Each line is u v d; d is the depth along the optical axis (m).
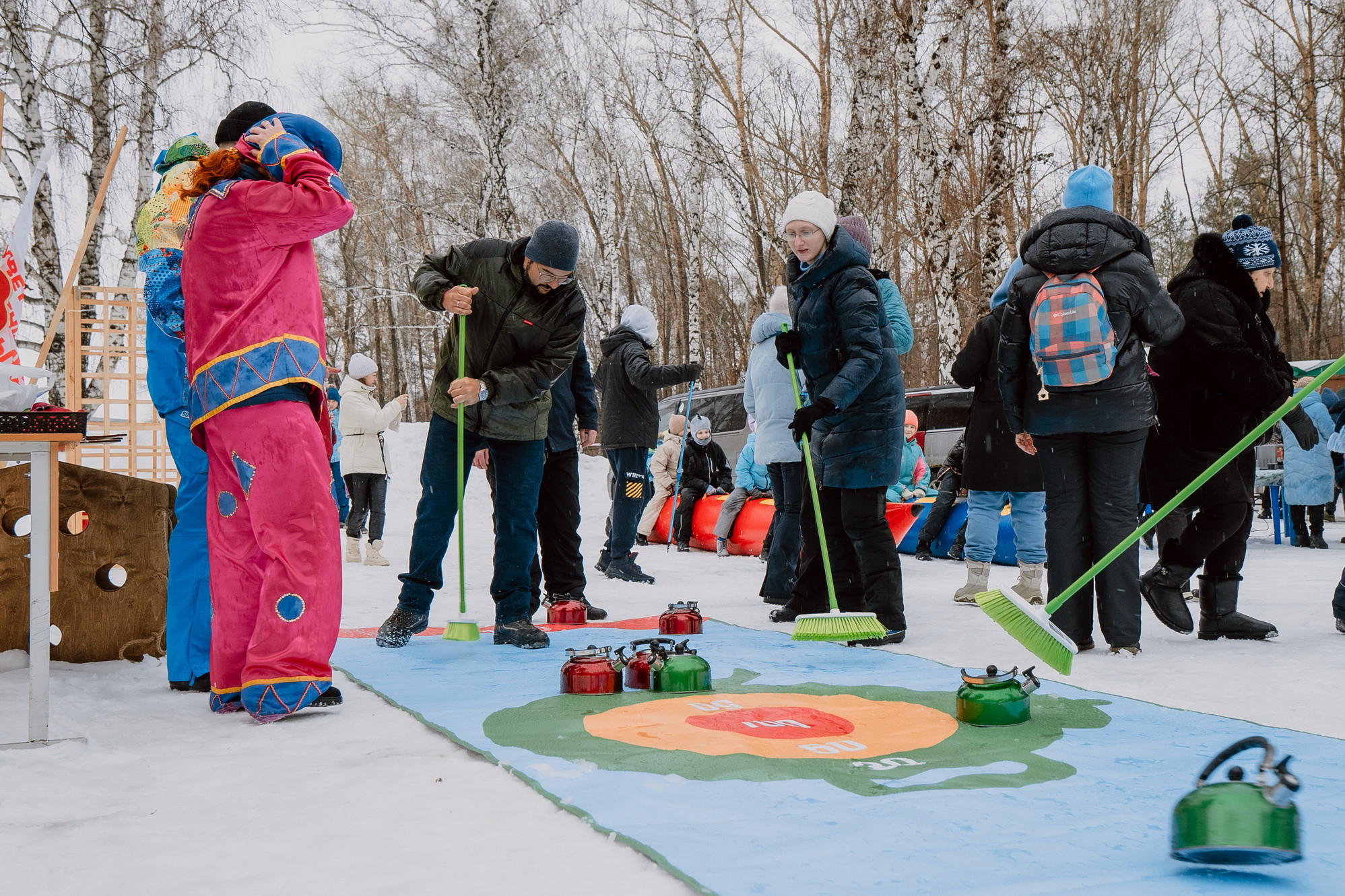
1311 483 9.74
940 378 17.19
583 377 5.79
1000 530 8.48
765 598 6.13
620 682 3.44
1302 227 34.00
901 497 9.05
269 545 3.08
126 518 4.12
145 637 4.14
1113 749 2.63
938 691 3.43
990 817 2.07
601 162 24.45
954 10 17.28
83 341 8.81
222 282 3.12
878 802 2.17
